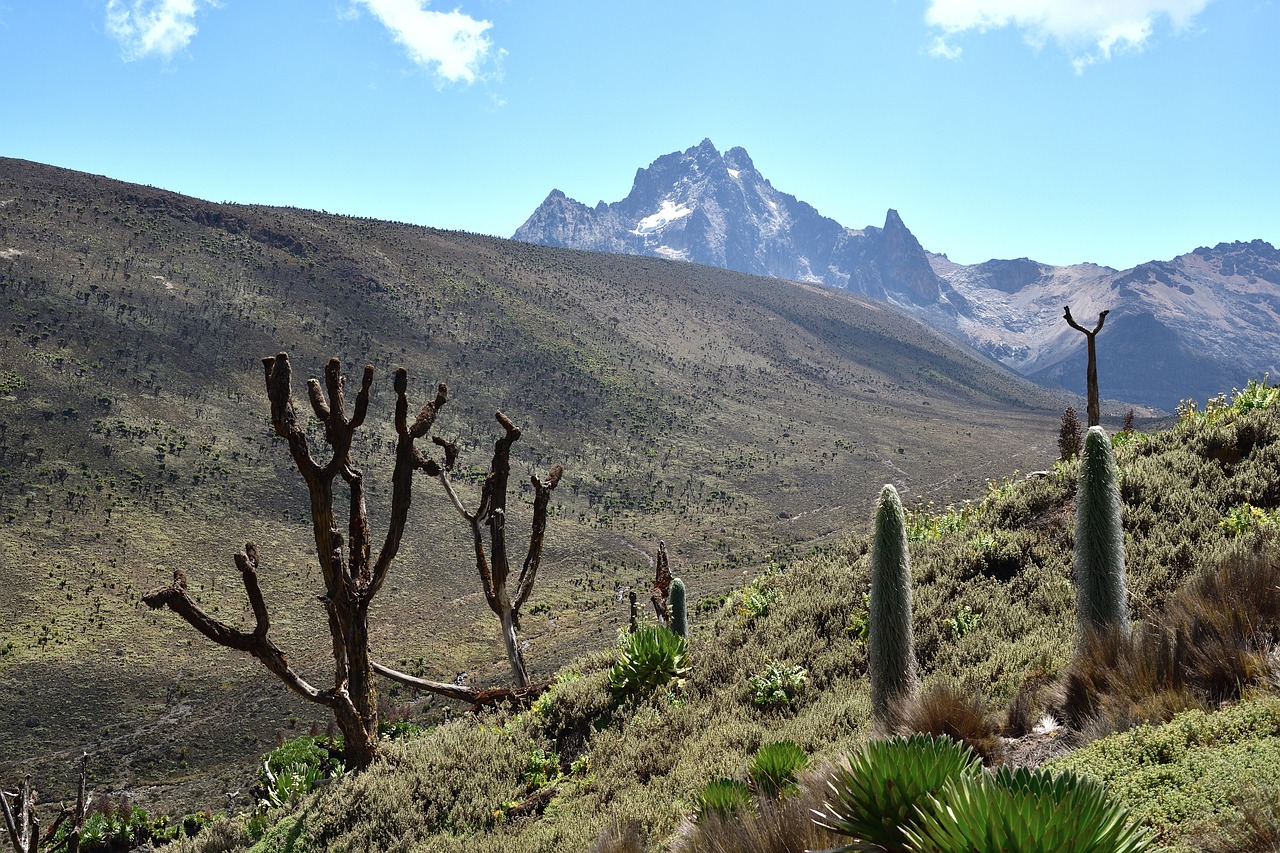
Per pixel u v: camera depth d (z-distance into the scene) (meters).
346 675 11.13
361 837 9.07
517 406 189.62
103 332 148.62
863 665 11.02
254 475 128.00
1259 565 5.60
